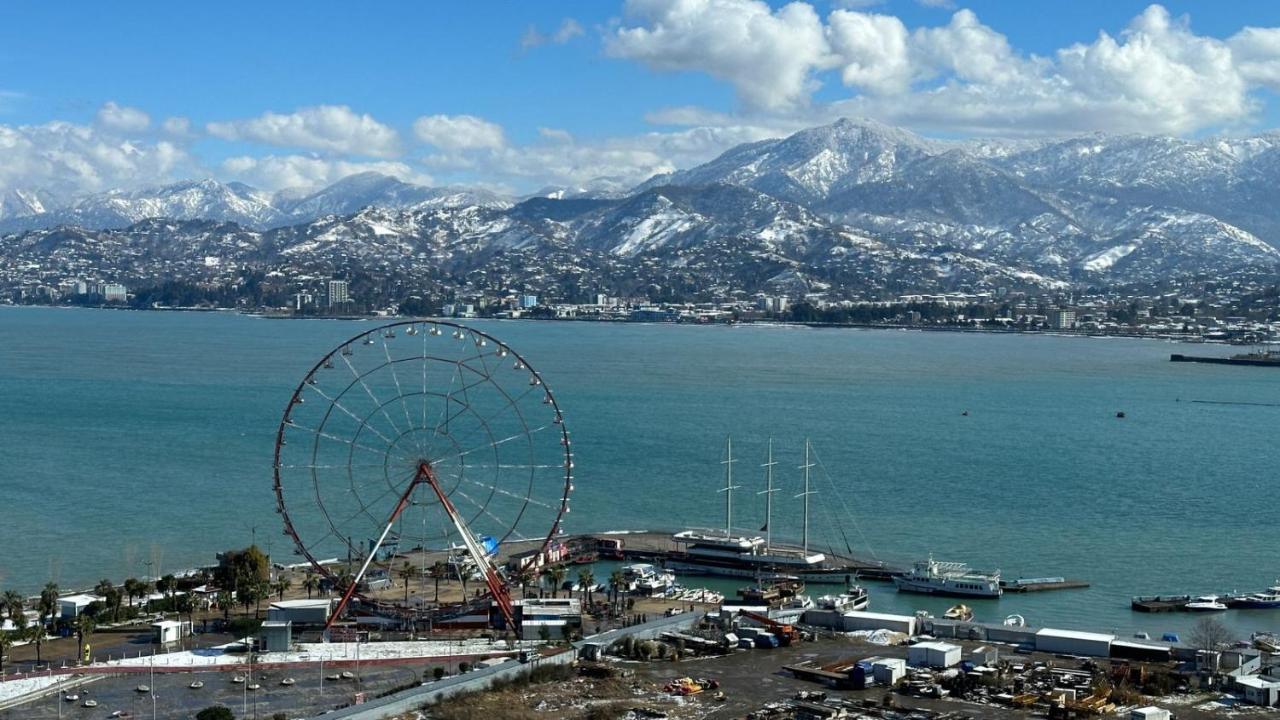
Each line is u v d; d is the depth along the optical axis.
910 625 178.00
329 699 148.25
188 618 184.88
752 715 142.88
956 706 146.88
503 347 199.00
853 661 162.88
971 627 175.00
